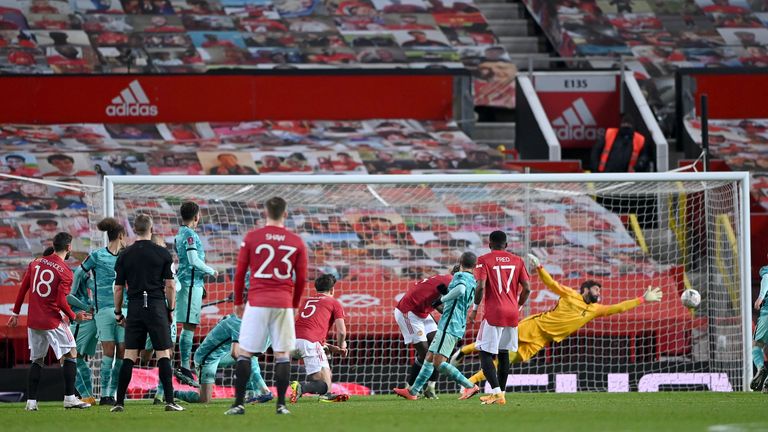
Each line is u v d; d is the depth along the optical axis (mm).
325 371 43656
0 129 74188
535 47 94250
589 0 94938
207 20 91312
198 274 42969
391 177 50656
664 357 55969
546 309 57094
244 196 58750
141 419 33250
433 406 39406
